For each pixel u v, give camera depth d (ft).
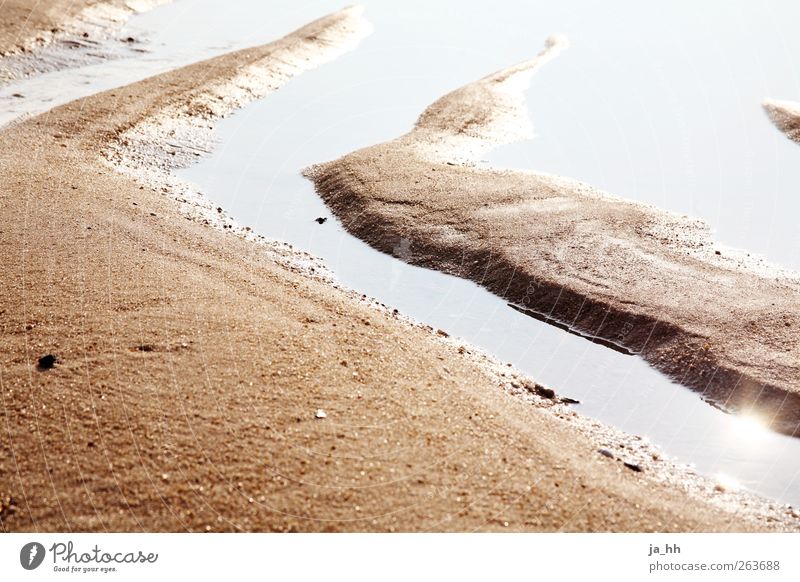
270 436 25.23
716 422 31.45
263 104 71.92
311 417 26.50
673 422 31.37
